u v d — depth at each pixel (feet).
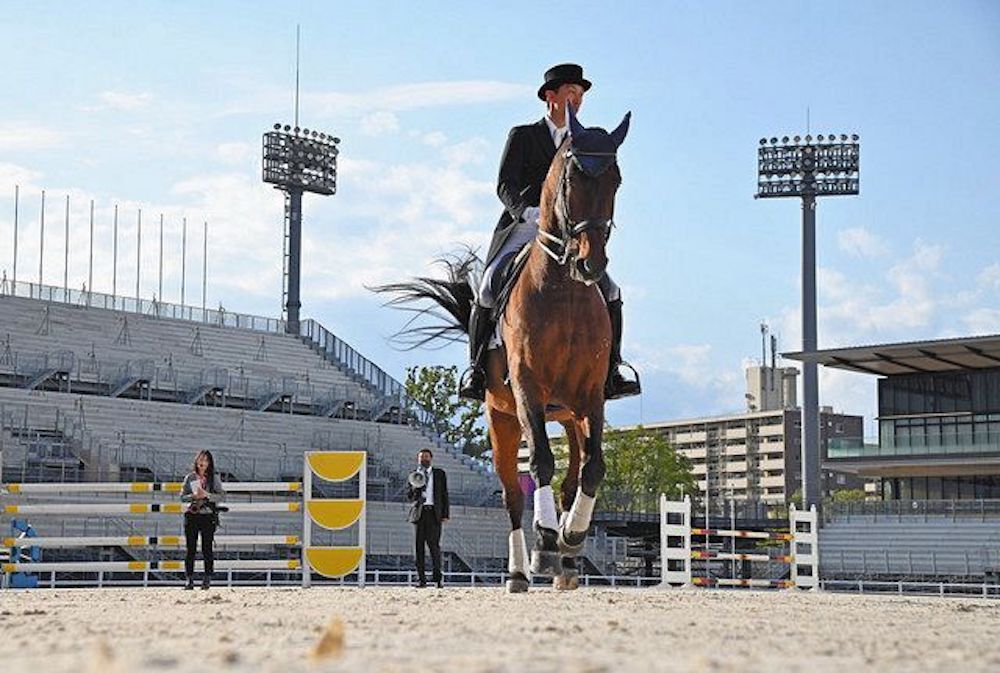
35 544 80.02
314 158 239.50
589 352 36.65
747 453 565.94
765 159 246.27
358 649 18.71
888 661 17.42
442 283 46.09
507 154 40.93
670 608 35.45
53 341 165.89
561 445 228.02
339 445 164.76
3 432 136.15
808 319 232.12
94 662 13.11
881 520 180.65
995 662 17.46
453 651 18.58
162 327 179.93
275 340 190.29
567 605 36.55
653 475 266.98
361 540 79.25
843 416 570.46
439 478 68.44
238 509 79.25
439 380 248.93
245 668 14.56
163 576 117.50
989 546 170.50
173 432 153.38
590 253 34.86
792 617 31.09
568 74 40.63
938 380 194.29
